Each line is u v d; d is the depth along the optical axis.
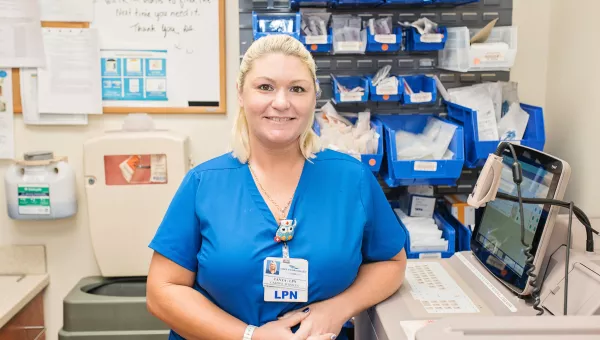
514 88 2.21
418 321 1.21
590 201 1.97
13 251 2.40
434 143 2.12
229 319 1.28
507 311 1.23
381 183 2.39
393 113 2.33
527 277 1.24
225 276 1.28
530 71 2.34
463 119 2.11
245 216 1.32
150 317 2.12
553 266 1.28
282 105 1.25
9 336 2.08
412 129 2.33
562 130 2.18
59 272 2.43
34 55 2.26
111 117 2.35
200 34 2.29
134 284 2.36
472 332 0.86
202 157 2.39
